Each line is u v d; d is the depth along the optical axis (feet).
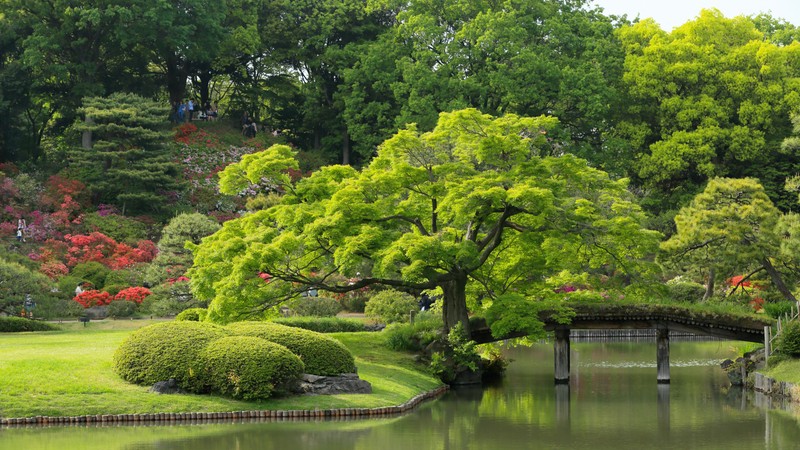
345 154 227.81
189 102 229.25
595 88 195.52
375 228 104.06
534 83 196.85
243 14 225.15
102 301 150.30
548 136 192.24
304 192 113.19
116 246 171.32
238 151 214.28
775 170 200.23
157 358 87.66
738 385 115.34
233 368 86.38
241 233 112.88
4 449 71.51
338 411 87.71
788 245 114.73
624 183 112.57
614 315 116.37
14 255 159.02
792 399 100.17
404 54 213.66
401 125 199.52
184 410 83.87
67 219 178.50
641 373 128.47
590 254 115.65
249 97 236.22
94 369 89.04
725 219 127.24
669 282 168.14
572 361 144.05
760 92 204.54
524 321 106.01
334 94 219.20
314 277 112.78
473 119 108.06
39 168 202.28
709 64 208.23
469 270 110.42
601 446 76.38
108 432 78.54
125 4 202.69
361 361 109.19
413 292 152.87
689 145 199.93
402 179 107.55
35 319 144.36
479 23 200.54
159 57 226.99
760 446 76.43
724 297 139.03
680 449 75.31
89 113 186.39
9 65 199.11
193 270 111.45
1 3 205.77
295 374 88.38
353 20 232.32
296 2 229.45
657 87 205.98
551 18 208.64
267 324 95.25
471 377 115.65
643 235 109.50
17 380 85.20
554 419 89.86
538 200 99.14
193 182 199.21
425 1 213.46
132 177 186.19
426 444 76.74
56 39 200.44
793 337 108.58
